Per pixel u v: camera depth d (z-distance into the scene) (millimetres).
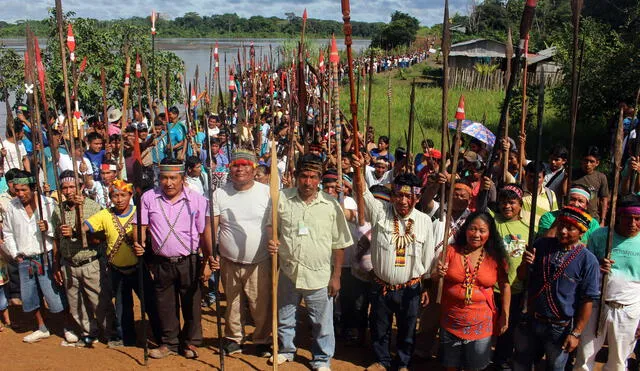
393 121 19359
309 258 4777
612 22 22266
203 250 5090
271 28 85625
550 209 5785
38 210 5340
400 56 43500
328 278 4879
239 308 5254
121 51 12711
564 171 6664
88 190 6684
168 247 4941
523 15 4367
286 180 6273
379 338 5066
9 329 5832
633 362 5566
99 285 5285
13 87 12164
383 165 7746
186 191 5016
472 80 30766
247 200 5004
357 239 5332
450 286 4598
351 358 5500
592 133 16938
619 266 4609
